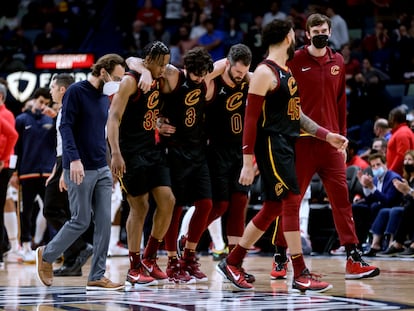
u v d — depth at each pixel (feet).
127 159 22.48
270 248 43.83
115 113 21.84
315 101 24.20
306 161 23.80
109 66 22.38
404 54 58.70
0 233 34.78
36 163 37.19
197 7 69.00
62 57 53.52
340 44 61.16
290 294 20.25
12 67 59.77
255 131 20.59
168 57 22.21
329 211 42.37
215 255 37.55
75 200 22.30
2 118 33.99
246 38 60.90
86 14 70.13
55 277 27.76
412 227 38.14
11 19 74.13
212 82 24.14
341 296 19.45
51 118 37.37
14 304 18.15
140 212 23.03
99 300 18.95
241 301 18.44
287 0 70.08
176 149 23.63
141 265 23.47
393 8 64.90
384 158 40.19
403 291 20.70
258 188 43.70
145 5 71.26
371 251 38.96
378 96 53.31
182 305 17.60
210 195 24.14
